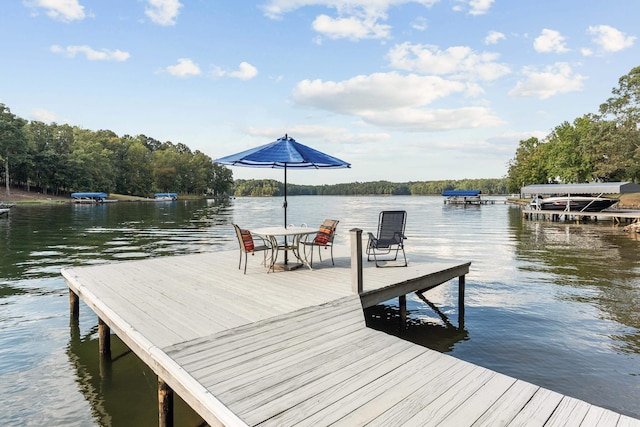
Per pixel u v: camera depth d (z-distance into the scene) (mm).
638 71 34188
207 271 6422
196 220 28938
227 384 2582
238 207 54250
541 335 5332
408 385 2611
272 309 4258
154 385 4043
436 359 3061
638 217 21656
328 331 3668
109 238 17141
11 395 3799
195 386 2543
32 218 28656
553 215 31078
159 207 51781
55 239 16578
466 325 5840
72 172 65188
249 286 5332
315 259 7559
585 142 37156
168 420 3059
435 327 5809
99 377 4215
